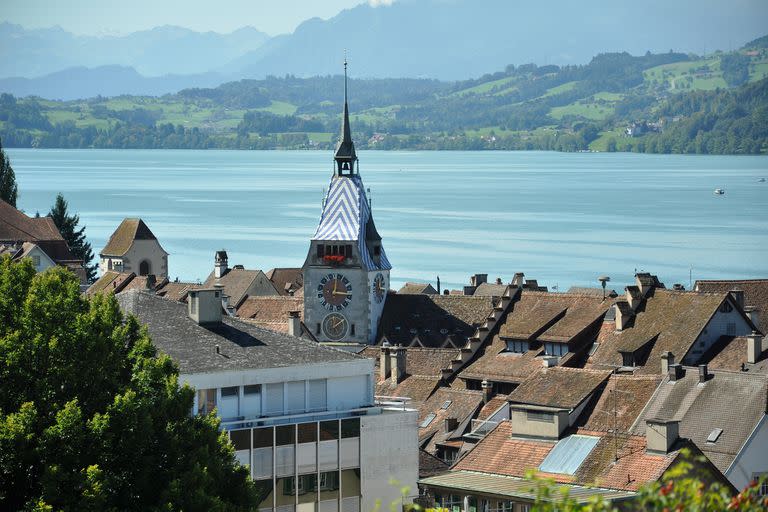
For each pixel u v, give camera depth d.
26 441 178.88
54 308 192.75
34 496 177.38
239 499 190.62
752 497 100.31
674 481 100.00
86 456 180.75
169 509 175.50
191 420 193.88
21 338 188.88
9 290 197.25
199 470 181.88
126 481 182.00
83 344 189.62
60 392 187.25
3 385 186.50
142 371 195.12
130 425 183.25
